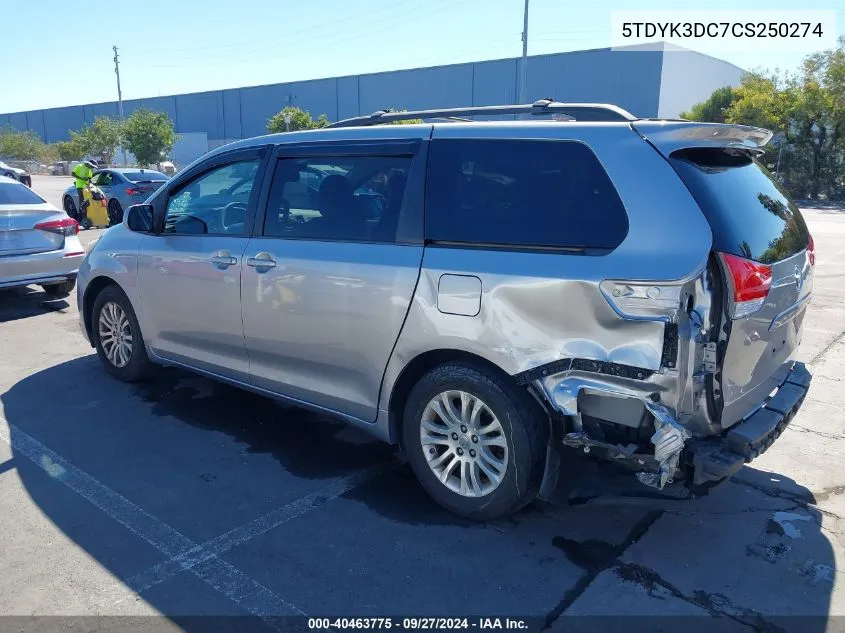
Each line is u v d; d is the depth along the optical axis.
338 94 58.12
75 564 3.10
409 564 3.11
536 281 2.99
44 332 7.03
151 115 44.56
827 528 3.43
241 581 2.98
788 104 31.64
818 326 7.39
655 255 2.79
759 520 3.50
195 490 3.78
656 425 2.78
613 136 3.05
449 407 3.41
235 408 4.99
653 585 2.97
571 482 3.19
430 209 3.42
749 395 3.15
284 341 4.00
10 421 4.71
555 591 2.92
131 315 5.21
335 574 3.04
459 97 50.91
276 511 3.57
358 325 3.61
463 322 3.19
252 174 4.28
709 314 2.79
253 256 4.09
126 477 3.93
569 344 2.93
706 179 2.95
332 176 3.84
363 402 3.72
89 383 5.48
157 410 4.93
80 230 15.67
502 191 3.24
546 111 3.69
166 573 3.04
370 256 3.55
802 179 32.28
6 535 3.32
